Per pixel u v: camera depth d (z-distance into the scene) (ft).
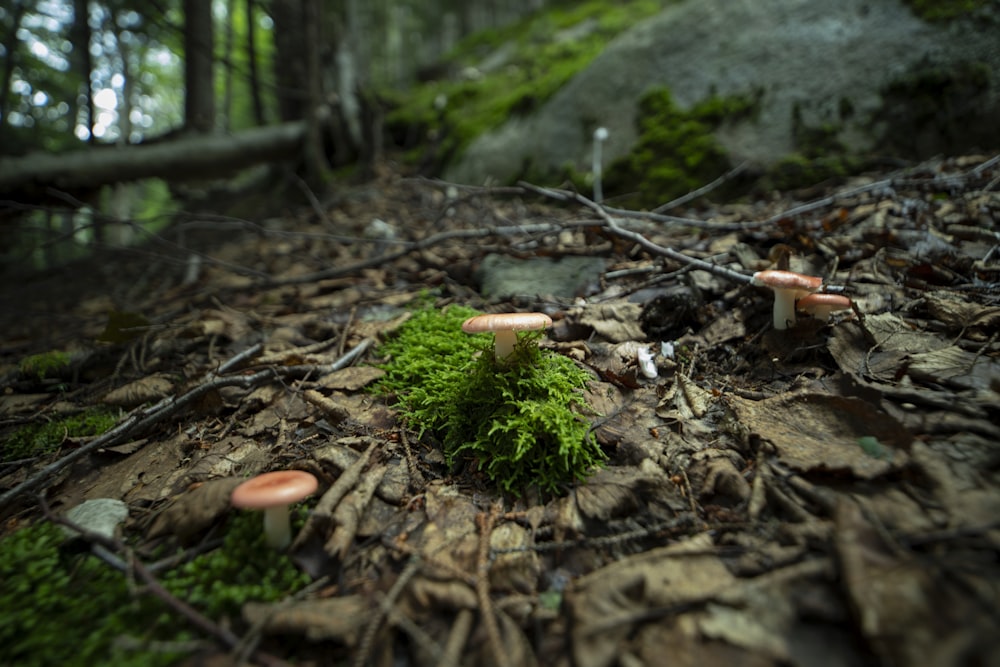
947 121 2.23
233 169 4.06
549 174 3.21
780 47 2.72
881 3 2.55
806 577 0.79
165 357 1.68
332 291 2.15
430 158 4.08
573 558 0.91
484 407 1.17
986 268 1.39
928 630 0.70
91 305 2.63
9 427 1.44
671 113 2.89
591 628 0.78
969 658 0.67
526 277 1.85
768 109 2.62
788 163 2.45
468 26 8.20
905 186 1.95
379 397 1.34
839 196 1.85
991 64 2.19
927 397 1.01
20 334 2.34
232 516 1.01
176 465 1.19
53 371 1.67
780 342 1.30
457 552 0.92
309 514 1.01
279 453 1.18
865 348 1.21
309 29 3.99
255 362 1.50
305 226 3.32
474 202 3.05
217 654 0.80
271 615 0.82
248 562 0.93
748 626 0.75
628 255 1.90
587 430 1.10
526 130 3.49
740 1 2.98
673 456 1.06
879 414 0.99
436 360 1.40
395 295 1.96
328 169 4.34
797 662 0.72
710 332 1.42
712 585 0.81
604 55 3.36
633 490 1.00
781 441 1.02
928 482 0.88
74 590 0.91
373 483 1.06
